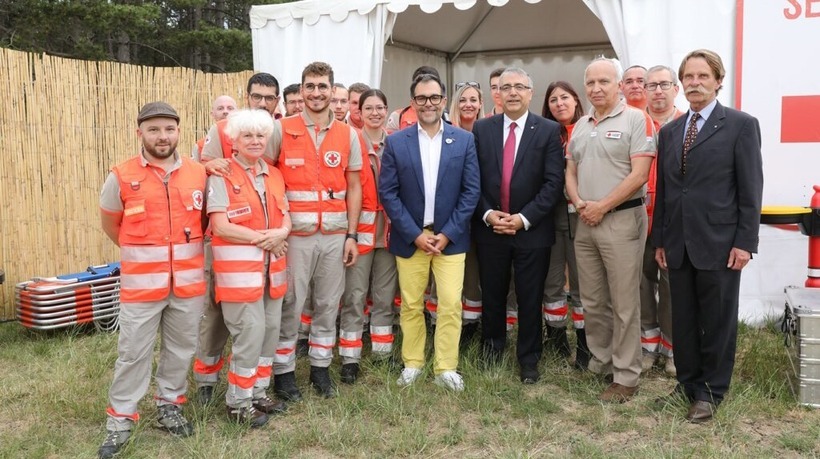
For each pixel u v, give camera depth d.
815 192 5.22
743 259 3.70
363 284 4.57
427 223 4.39
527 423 3.92
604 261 4.25
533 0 5.90
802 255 5.73
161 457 3.53
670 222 3.93
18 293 5.82
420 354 4.59
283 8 7.14
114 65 6.80
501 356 4.82
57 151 6.50
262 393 4.08
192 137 7.28
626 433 3.77
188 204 3.60
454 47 10.26
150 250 3.52
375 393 4.32
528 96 4.46
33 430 3.86
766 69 5.63
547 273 4.67
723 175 3.74
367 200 4.48
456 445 3.67
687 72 3.78
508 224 4.43
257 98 5.14
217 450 3.54
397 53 9.35
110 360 5.07
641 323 4.84
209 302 4.03
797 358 4.10
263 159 4.06
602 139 4.16
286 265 4.11
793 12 5.54
